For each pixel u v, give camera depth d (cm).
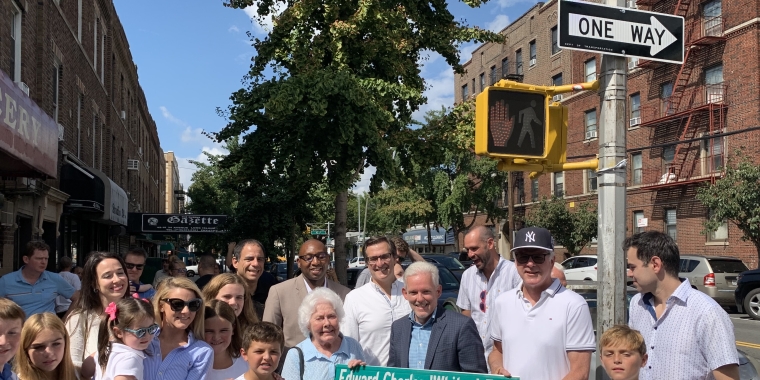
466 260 1981
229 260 848
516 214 3894
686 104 2614
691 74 2598
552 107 515
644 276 357
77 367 423
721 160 2416
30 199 1220
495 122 497
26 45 1176
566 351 372
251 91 1300
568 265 2431
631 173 2959
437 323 414
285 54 1309
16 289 667
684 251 2591
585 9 456
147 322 386
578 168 502
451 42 1441
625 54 463
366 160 1313
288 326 539
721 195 2048
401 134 1341
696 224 2523
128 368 374
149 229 2152
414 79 1361
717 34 2456
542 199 3322
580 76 3400
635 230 2919
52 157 912
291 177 1309
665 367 347
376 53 1304
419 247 5538
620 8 465
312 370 409
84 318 449
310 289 547
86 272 457
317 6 1272
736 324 1528
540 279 380
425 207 3881
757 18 2286
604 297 445
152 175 4203
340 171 1206
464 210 3869
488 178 3791
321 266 542
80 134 1720
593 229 2989
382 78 1334
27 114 784
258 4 1374
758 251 2027
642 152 2883
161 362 406
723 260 1850
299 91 1142
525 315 385
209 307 453
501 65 4362
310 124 1188
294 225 2078
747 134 2298
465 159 3791
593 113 3294
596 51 458
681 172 2605
